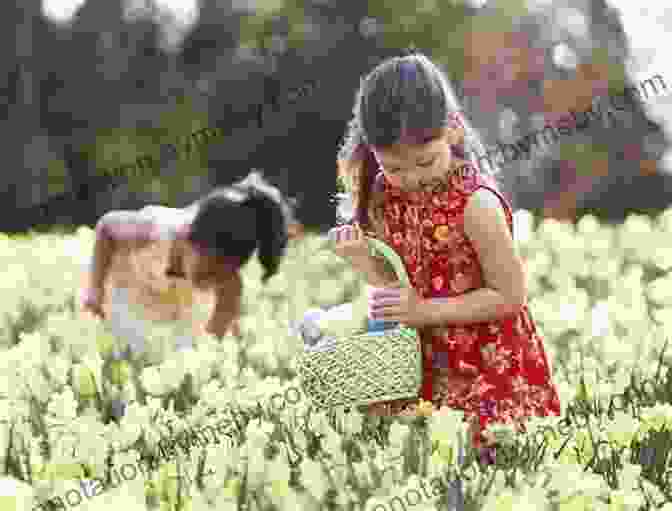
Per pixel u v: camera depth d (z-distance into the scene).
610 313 6.48
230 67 34.47
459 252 4.21
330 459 3.61
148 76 36.03
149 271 6.32
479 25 33.53
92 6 36.22
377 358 4.05
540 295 9.02
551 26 33.09
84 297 6.59
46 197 33.44
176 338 6.30
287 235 6.26
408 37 33.38
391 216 4.34
